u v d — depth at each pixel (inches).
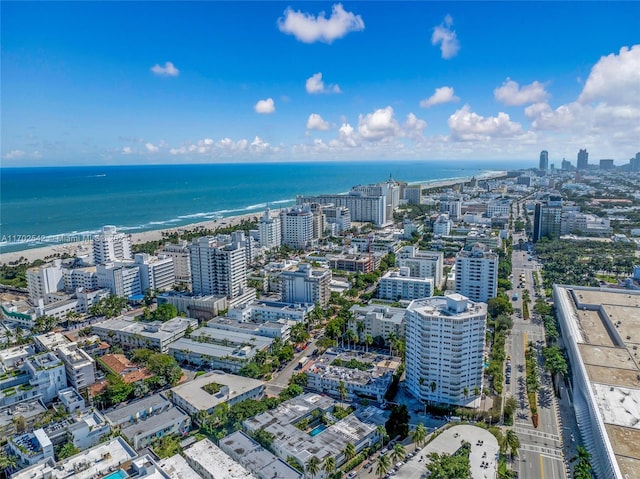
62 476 6894.7
